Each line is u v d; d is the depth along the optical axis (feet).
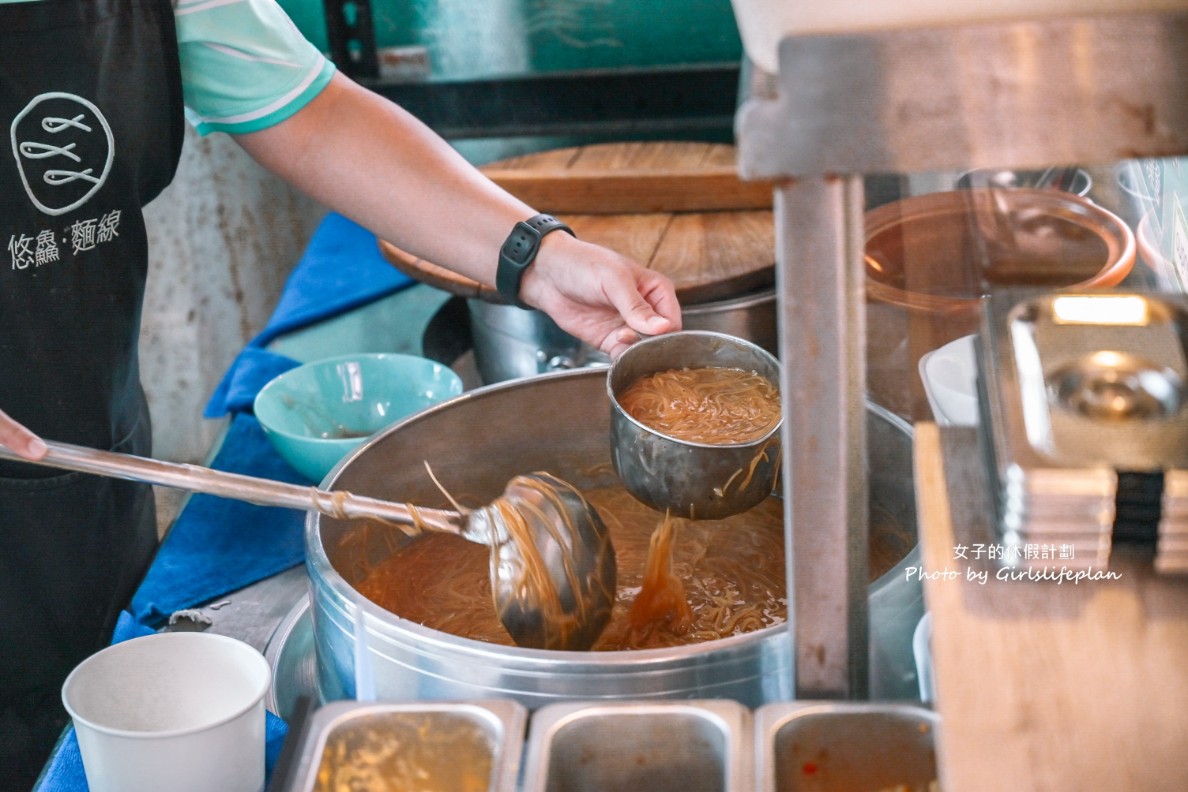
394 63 8.04
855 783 2.08
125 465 3.07
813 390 1.91
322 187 4.81
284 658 3.76
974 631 1.86
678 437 3.43
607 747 2.10
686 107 8.06
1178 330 2.11
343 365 5.20
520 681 2.63
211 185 9.43
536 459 4.35
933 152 1.68
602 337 4.49
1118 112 1.62
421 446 4.05
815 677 2.17
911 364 3.40
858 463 2.09
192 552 4.46
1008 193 3.58
